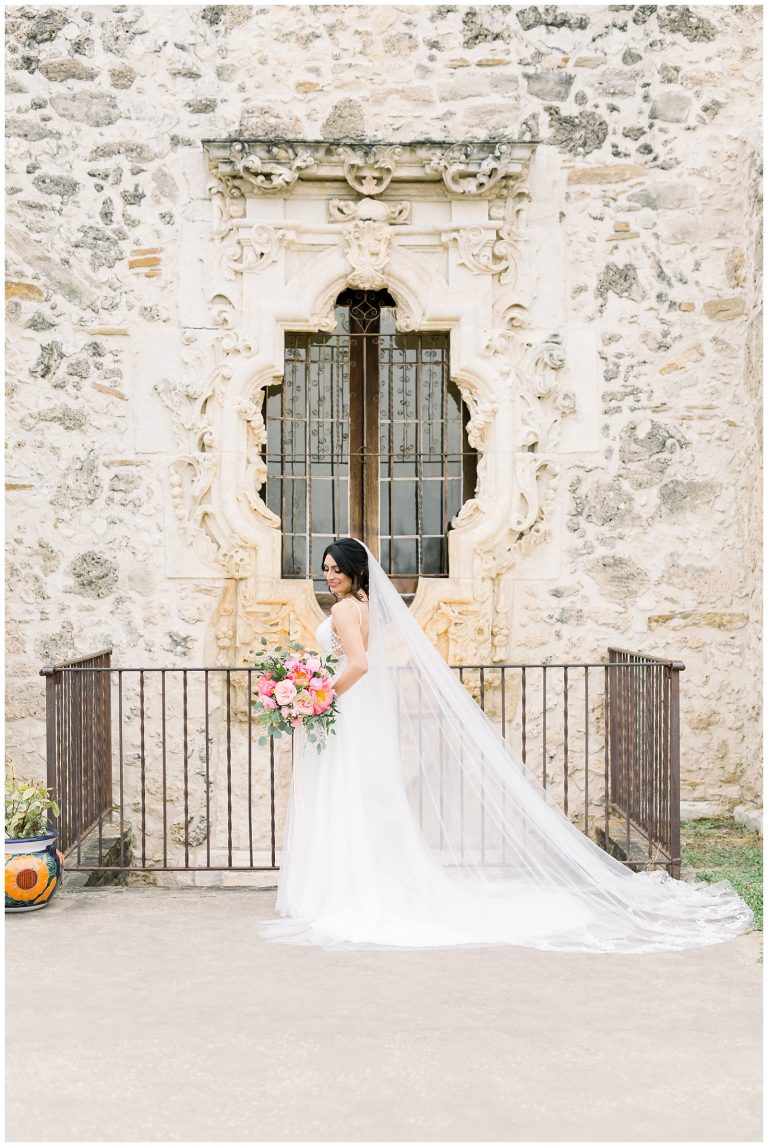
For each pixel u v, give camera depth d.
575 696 6.04
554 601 6.03
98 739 5.44
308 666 4.23
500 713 6.00
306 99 5.98
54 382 5.93
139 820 5.92
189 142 5.95
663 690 4.91
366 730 4.30
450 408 6.17
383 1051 2.98
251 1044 3.02
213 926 4.16
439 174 5.89
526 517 5.97
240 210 5.94
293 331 6.05
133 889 4.73
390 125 6.00
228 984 3.51
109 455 5.94
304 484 6.17
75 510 5.94
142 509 5.94
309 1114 2.62
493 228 5.93
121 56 5.94
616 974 3.62
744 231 6.03
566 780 4.80
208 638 5.95
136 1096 2.71
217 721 5.95
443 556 6.19
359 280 5.92
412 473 6.19
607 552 6.05
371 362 6.16
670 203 6.04
